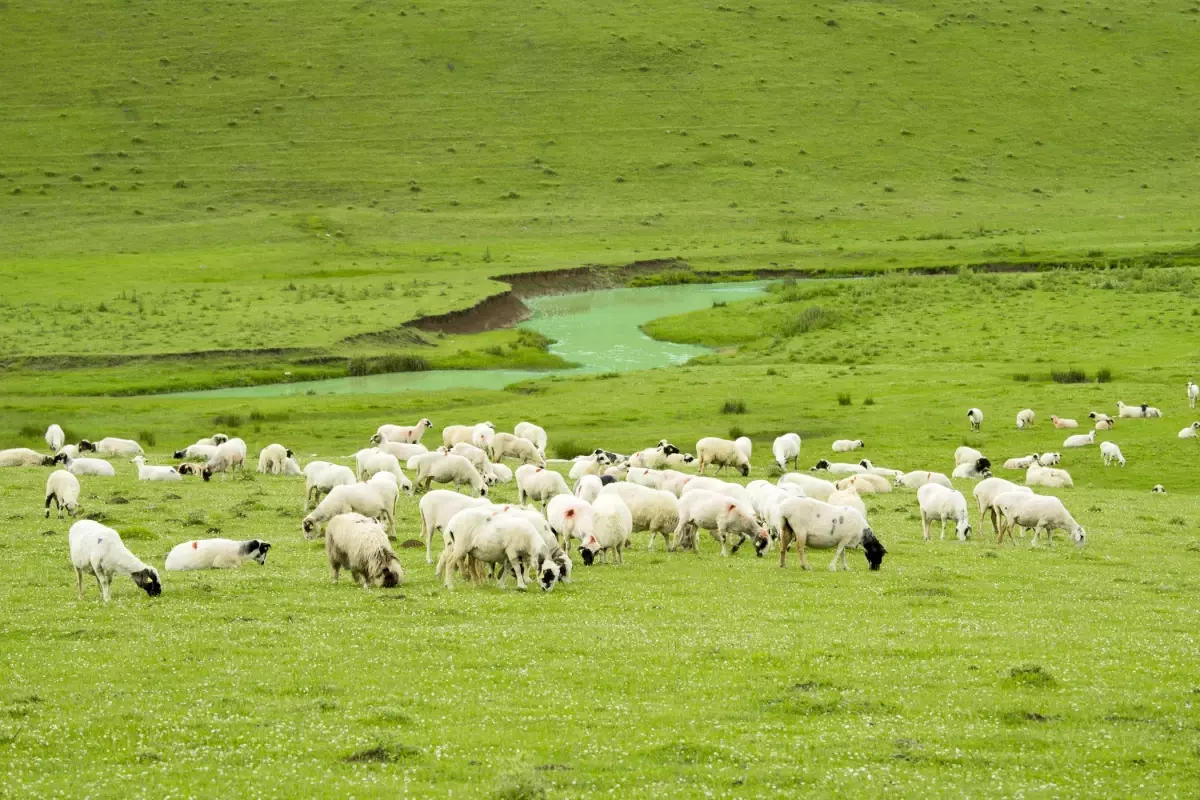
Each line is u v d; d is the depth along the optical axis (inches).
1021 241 5024.6
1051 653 741.9
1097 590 949.2
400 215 5821.9
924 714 625.0
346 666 694.5
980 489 1205.1
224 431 2247.8
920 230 5502.0
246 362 3083.2
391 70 7534.5
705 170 6565.0
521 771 515.8
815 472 1729.8
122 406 2527.1
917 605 884.6
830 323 3491.6
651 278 4694.9
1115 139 7106.3
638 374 2925.7
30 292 4033.0
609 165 6614.2
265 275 4554.6
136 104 7017.7
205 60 7514.8
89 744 562.3
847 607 872.9
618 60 7711.6
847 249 5004.9
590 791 512.4
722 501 1079.0
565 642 748.6
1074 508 1446.9
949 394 2421.3
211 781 517.7
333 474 1254.3
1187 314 3253.0
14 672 670.5
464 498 999.0
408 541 1075.9
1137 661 724.7
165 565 976.9
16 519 1179.9
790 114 7229.3
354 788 510.6
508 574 943.0
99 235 5310.0
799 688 665.6
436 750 560.4
